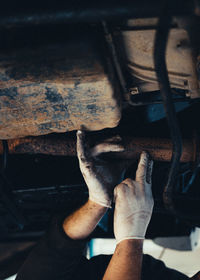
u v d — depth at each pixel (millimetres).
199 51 1164
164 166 2053
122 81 1321
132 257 1428
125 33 1155
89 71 1147
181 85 1338
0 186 1857
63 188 2135
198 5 902
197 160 1494
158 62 1040
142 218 1465
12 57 1095
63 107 1307
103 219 2377
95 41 1066
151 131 1951
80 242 1685
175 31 1123
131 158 1556
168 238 2982
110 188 1539
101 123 1401
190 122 1962
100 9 945
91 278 1773
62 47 1059
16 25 981
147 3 936
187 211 2039
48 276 1715
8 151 1586
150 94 1540
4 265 3525
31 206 2348
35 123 1378
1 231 2912
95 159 1521
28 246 3602
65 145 1572
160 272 1760
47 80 1186
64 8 946
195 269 3252
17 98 1259
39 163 2152
